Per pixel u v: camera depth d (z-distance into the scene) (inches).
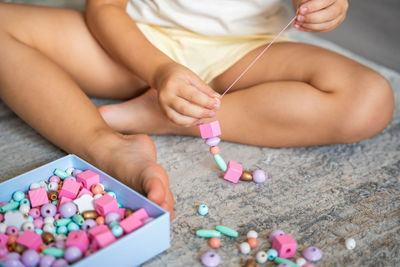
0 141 21.6
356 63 21.2
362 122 20.1
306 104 20.0
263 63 22.1
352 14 40.0
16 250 15.4
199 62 22.7
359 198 19.1
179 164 20.5
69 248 15.1
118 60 21.1
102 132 19.1
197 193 19.0
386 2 43.0
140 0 22.7
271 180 19.8
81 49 22.2
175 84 18.1
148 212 16.4
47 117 19.6
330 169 20.6
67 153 21.0
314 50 21.8
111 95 23.7
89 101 20.1
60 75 20.1
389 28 37.5
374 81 20.4
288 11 23.8
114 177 18.2
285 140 21.0
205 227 17.5
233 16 22.3
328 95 20.2
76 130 19.2
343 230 17.6
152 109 21.3
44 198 17.3
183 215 18.0
